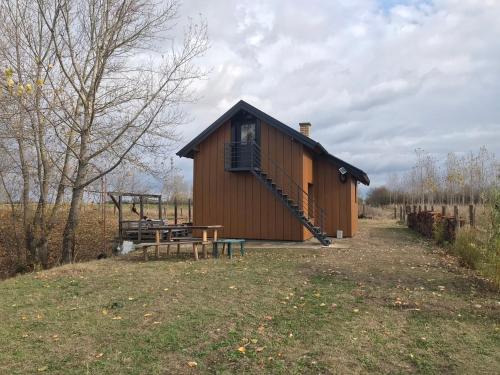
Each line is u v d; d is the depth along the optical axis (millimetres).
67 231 15234
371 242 16562
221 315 6422
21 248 17375
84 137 14570
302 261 11297
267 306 6891
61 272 10430
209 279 8977
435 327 5801
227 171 17969
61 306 7270
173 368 4672
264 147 17516
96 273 10172
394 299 7168
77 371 4637
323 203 19266
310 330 5738
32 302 7633
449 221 14344
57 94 13758
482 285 8086
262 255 12828
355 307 6781
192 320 6207
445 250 13273
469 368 4547
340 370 4520
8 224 19109
